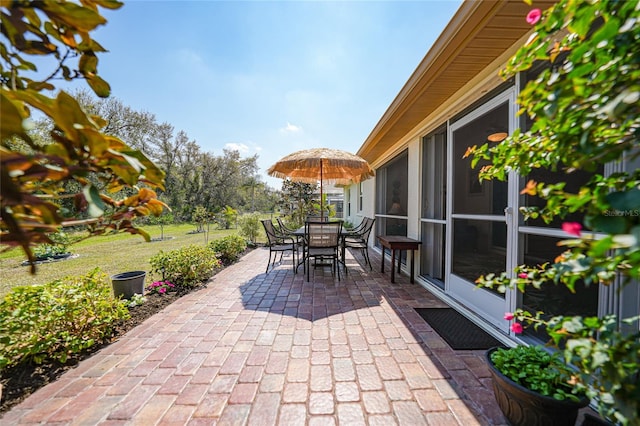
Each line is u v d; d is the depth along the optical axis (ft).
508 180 7.45
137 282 10.49
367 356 6.56
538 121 2.78
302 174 19.12
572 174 5.81
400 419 4.62
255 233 28.58
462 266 9.70
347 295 11.12
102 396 5.23
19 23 1.78
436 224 12.55
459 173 9.93
